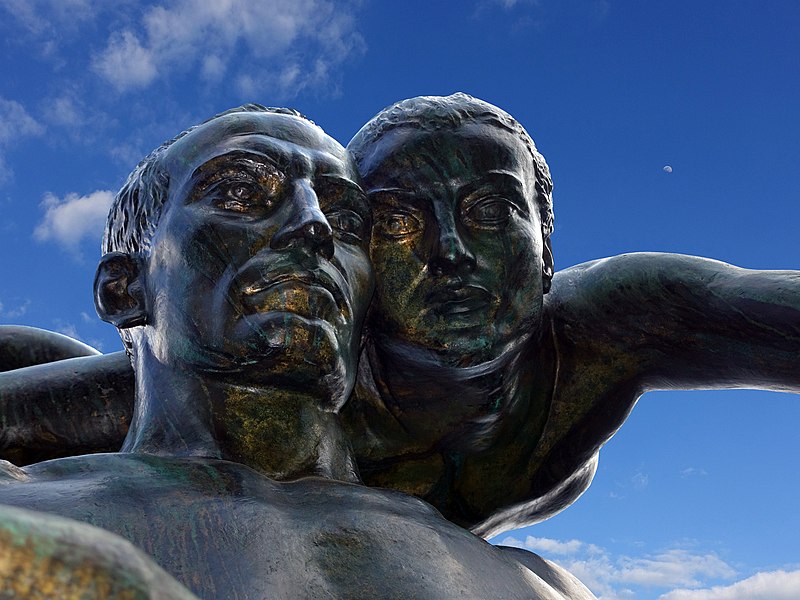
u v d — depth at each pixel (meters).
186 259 4.99
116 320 5.29
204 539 4.16
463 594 4.31
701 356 5.97
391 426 5.93
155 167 5.31
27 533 2.19
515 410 6.06
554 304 6.24
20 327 7.39
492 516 6.13
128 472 4.48
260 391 4.95
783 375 5.76
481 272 5.43
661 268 6.04
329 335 4.85
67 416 6.12
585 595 5.38
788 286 5.66
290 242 4.91
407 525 4.54
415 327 5.41
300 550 4.23
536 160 5.88
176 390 5.00
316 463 4.96
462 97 5.80
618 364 6.15
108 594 2.18
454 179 5.48
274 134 5.24
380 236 5.48
